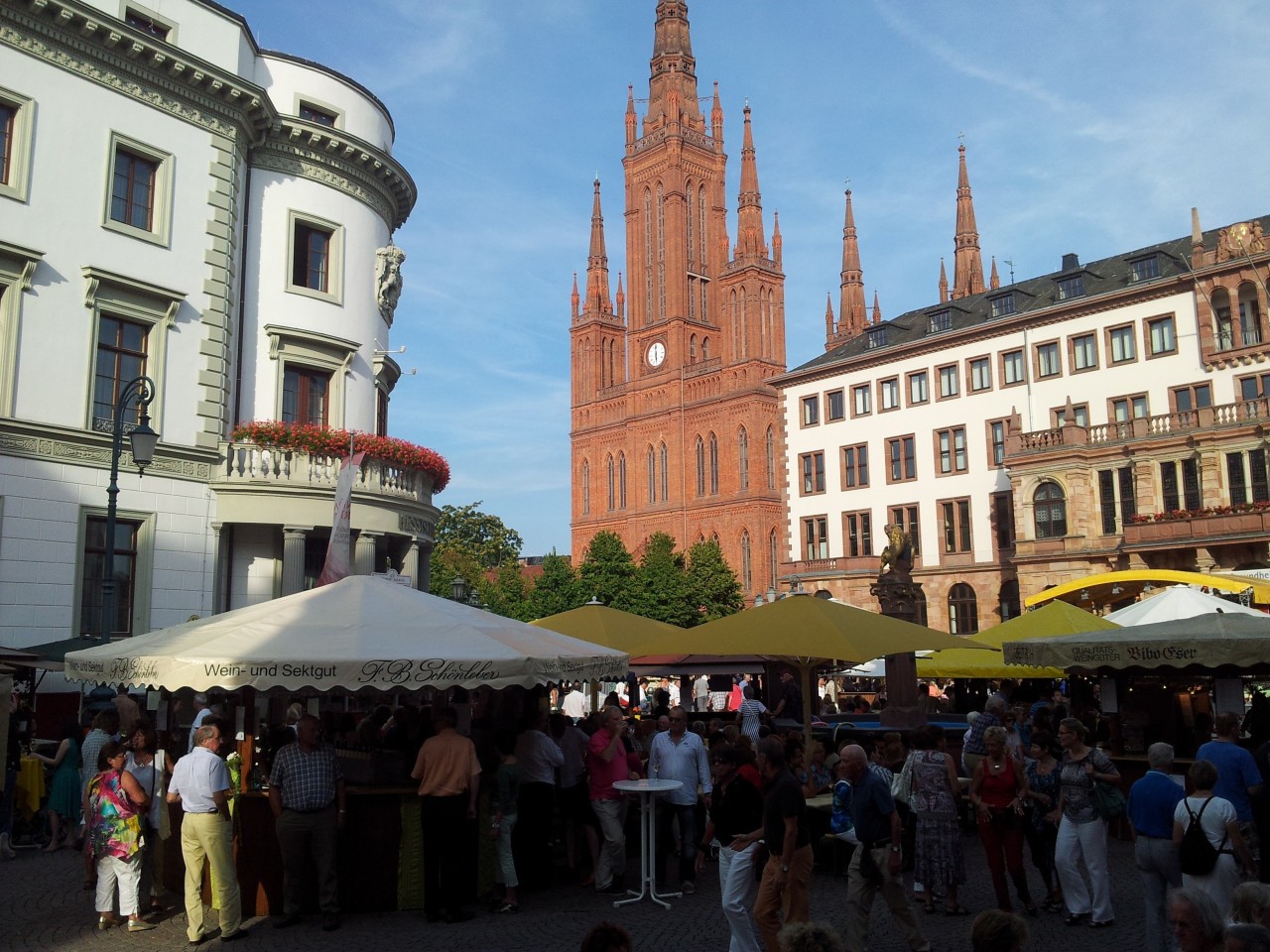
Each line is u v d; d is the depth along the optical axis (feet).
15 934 38.83
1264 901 18.81
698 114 370.73
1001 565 180.65
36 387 81.10
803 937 18.85
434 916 40.45
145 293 88.63
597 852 48.44
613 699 66.13
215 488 92.17
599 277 382.42
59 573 81.30
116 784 40.14
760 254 334.85
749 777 39.65
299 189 104.99
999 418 183.32
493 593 295.07
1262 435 140.77
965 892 46.03
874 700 127.65
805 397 218.59
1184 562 146.20
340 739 56.54
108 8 88.63
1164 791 32.65
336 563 86.43
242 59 101.35
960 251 333.21
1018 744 53.06
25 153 81.51
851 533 206.90
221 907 37.78
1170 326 161.48
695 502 331.57
